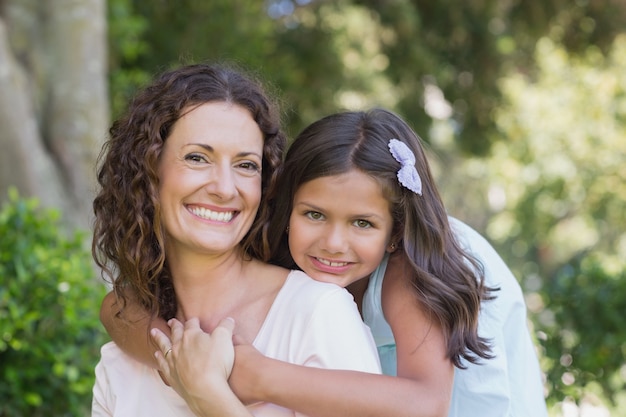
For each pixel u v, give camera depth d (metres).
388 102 13.71
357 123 2.63
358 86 13.11
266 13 12.18
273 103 2.55
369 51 13.27
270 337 2.33
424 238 2.60
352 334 2.28
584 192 15.84
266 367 2.21
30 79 6.31
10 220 4.48
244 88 2.41
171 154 2.35
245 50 10.54
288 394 2.18
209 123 2.33
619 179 15.59
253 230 2.57
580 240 17.59
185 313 2.50
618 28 13.45
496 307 2.83
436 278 2.52
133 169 2.39
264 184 2.58
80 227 6.21
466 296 2.55
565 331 5.34
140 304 2.56
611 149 15.43
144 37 10.19
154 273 2.45
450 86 13.77
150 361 2.46
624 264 5.62
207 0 10.33
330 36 12.73
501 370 2.73
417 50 12.88
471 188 21.22
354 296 2.84
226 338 2.28
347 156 2.55
